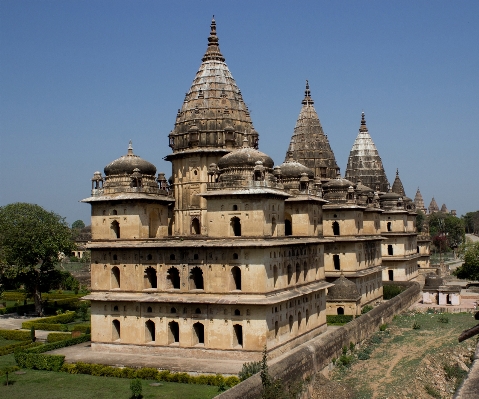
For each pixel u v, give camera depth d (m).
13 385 69.25
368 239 124.00
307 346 72.19
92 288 84.81
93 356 80.31
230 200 77.88
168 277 80.81
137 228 83.25
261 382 59.00
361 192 131.62
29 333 98.31
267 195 76.88
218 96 94.31
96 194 85.31
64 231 126.06
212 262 77.62
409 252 159.25
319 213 97.81
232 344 76.31
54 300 132.00
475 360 24.78
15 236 117.94
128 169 85.06
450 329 103.88
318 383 71.31
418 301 139.38
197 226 92.00
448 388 74.88
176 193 94.19
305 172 95.12
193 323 78.50
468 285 165.38
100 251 84.62
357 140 156.38
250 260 75.69
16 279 120.44
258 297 75.12
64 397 64.00
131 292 82.31
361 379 74.62
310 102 133.62
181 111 96.38
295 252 85.25
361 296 119.56
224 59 98.62
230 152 87.56
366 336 95.31
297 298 84.94
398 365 80.50
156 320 80.75
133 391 62.84
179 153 92.75
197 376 68.88
